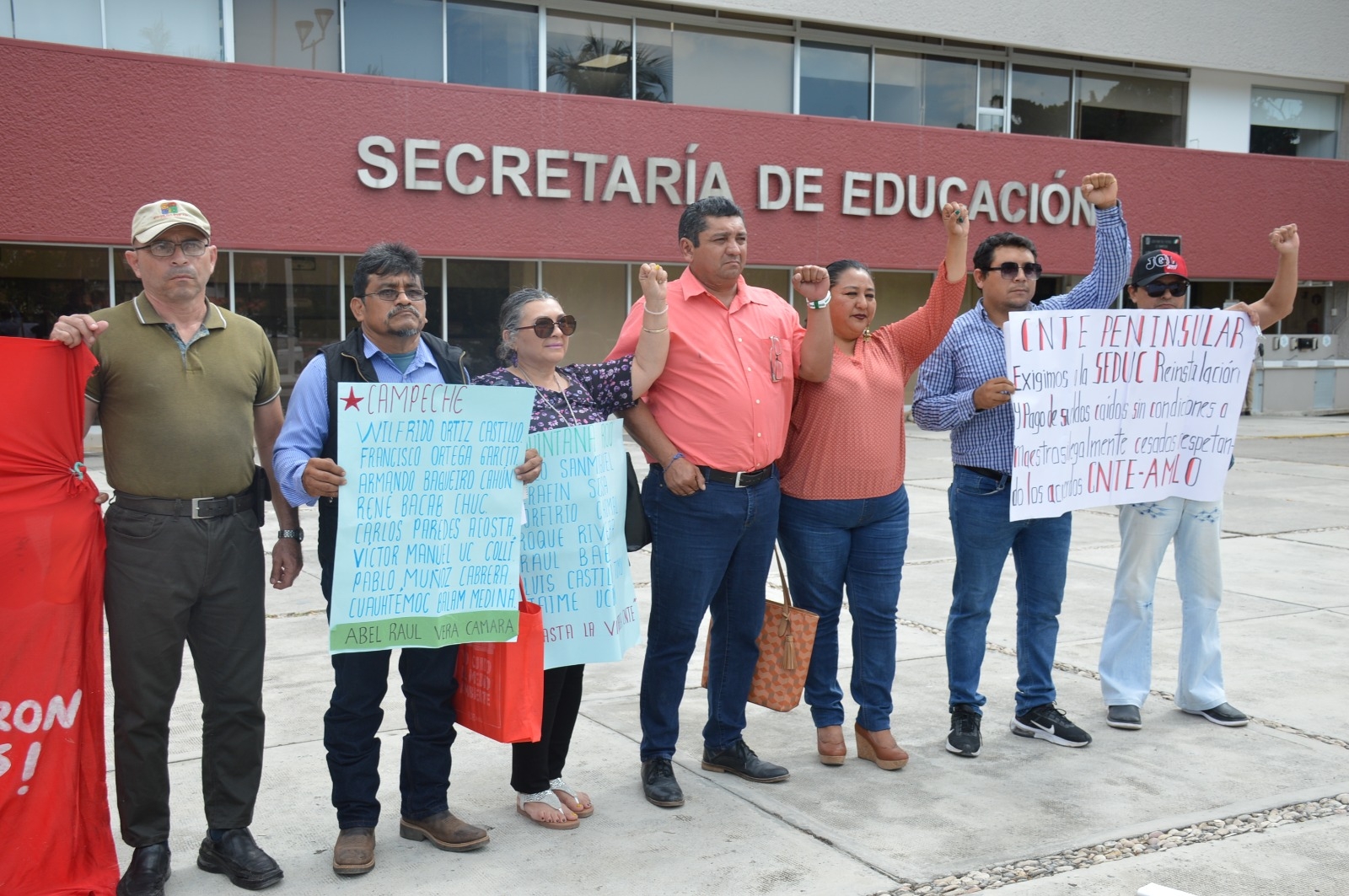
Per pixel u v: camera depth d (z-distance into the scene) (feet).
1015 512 14.85
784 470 14.60
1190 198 68.39
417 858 12.04
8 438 10.32
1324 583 25.58
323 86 47.44
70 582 10.64
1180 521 16.29
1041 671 15.71
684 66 57.06
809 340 13.57
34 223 43.45
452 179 49.85
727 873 11.63
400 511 11.43
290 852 12.16
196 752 14.97
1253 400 73.36
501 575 11.85
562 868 11.76
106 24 45.83
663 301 12.80
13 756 10.53
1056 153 64.28
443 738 12.30
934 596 24.36
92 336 10.41
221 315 11.38
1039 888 11.32
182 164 45.44
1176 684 17.98
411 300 11.59
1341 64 73.46
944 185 61.11
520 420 11.81
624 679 18.43
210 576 11.11
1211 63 69.67
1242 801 13.50
